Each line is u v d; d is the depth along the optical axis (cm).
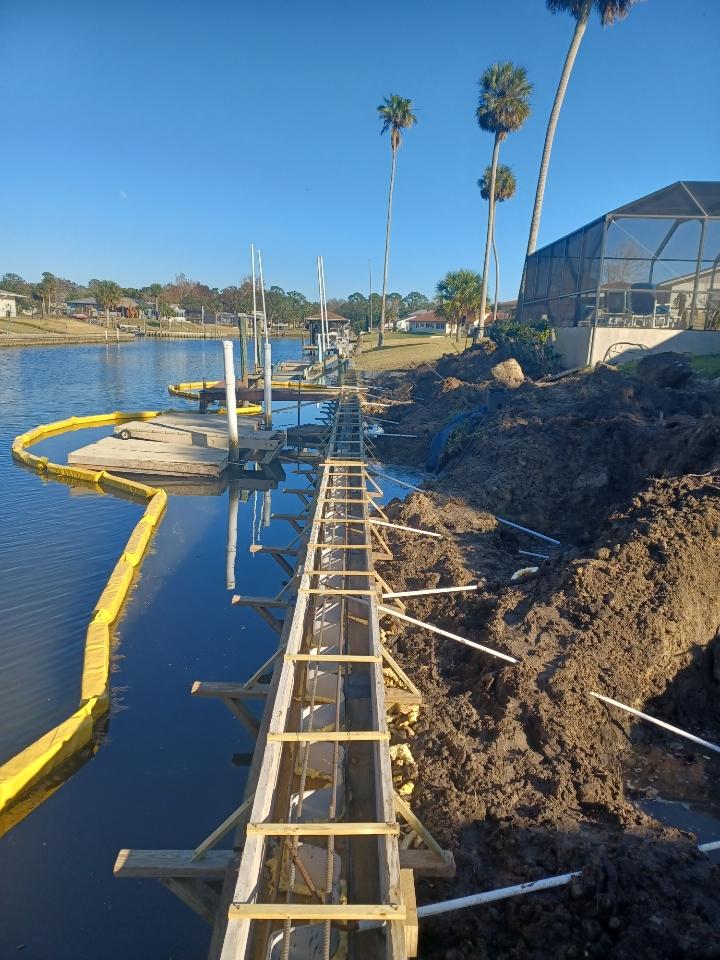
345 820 527
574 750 624
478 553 1155
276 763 505
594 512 1304
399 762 635
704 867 488
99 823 653
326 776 579
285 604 980
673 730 650
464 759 620
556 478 1398
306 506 1716
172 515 1712
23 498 1806
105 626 1011
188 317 13075
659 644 738
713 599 792
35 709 827
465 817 554
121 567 1253
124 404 3616
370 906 358
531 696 671
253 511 1791
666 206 2100
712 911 445
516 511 1360
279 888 451
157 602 1164
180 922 551
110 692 877
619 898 453
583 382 1945
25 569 1289
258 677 772
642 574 815
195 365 5962
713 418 1199
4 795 659
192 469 2027
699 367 1972
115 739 783
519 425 1656
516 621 824
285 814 530
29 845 624
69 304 11650
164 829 648
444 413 2466
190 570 1330
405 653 850
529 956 431
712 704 727
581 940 432
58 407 3447
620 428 1401
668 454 1259
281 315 12312
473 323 5384
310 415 3628
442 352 4700
